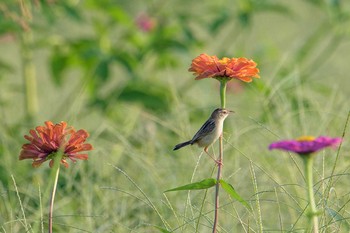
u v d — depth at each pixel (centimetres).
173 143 1154
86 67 1307
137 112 1250
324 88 1294
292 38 1978
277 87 1127
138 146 1158
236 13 1306
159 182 1006
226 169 1030
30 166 1093
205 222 919
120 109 1295
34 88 1295
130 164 1098
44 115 1397
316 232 664
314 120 1149
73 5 1273
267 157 1073
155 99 1256
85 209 963
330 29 1377
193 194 963
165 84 1366
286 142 628
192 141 772
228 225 905
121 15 1290
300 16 2012
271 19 2100
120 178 1053
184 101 1297
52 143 671
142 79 1280
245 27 1296
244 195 976
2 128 1198
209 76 693
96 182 1015
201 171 1006
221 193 978
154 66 1354
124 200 959
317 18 2064
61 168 1044
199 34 1833
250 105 1255
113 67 1859
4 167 1039
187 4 1385
